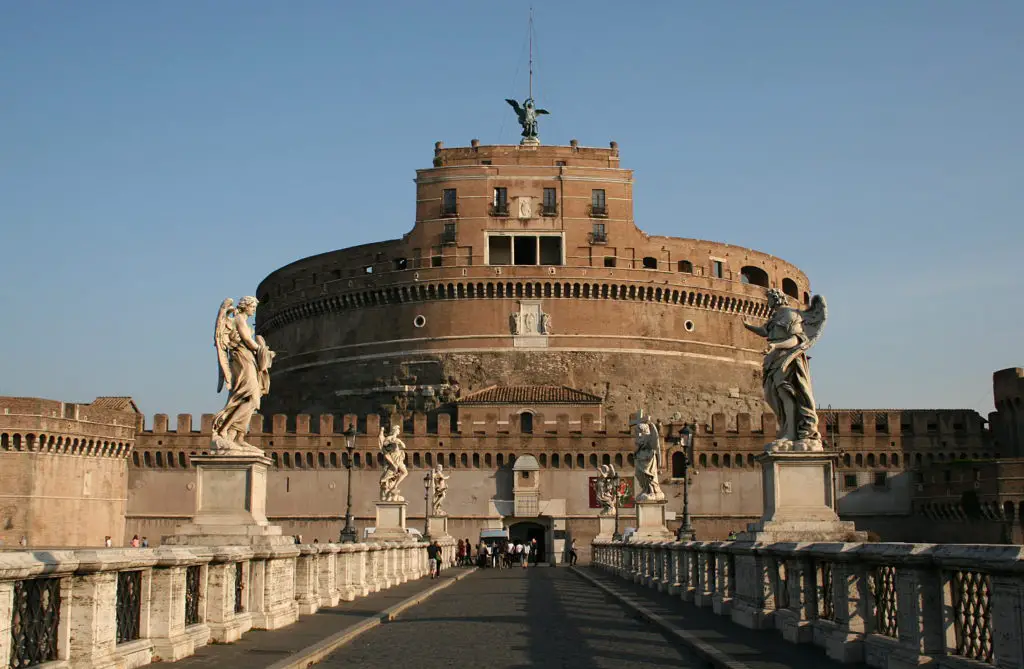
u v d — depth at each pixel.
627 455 106.38
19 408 95.19
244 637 20.50
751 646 18.44
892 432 109.25
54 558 12.72
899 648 14.32
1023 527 97.19
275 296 137.88
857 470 108.56
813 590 18.88
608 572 62.41
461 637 22.34
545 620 26.81
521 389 115.62
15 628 12.23
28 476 95.44
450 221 122.06
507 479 106.31
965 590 13.12
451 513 105.62
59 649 13.31
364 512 104.88
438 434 106.62
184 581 17.47
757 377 129.25
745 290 128.50
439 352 119.94
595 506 105.56
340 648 20.03
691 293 123.75
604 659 18.44
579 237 121.88
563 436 106.62
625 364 119.75
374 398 121.25
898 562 14.08
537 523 106.50
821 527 21.47
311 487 105.56
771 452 22.03
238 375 23.58
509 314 119.81
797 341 22.55
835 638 16.52
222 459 22.91
